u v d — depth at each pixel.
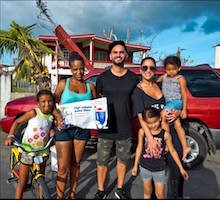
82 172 4.59
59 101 3.29
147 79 3.36
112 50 3.38
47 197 2.73
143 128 3.09
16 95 9.30
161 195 3.04
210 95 5.11
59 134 3.14
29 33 8.13
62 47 18.95
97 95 3.53
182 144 3.44
